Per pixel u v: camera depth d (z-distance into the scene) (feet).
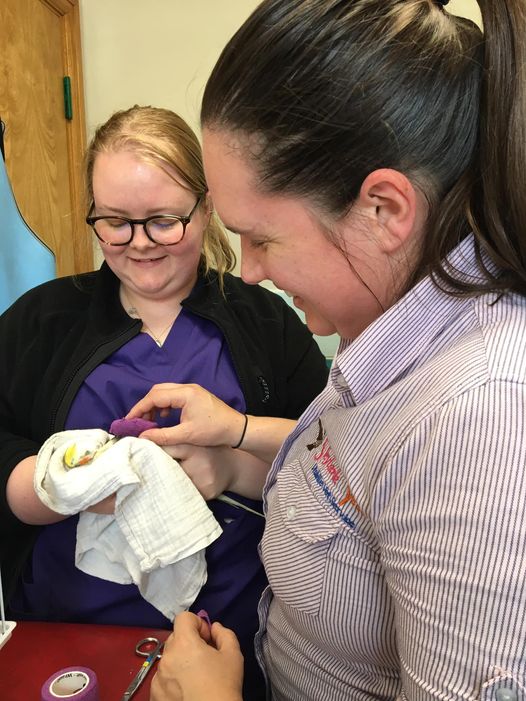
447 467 1.14
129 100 6.61
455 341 1.40
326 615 1.74
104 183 2.61
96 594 2.67
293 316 3.49
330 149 1.33
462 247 1.39
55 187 6.31
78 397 2.83
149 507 2.41
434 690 1.12
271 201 1.43
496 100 1.27
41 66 5.96
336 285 1.51
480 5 1.29
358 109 1.30
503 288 1.36
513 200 1.27
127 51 6.50
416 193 1.37
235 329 3.09
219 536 2.70
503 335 1.27
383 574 1.61
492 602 1.04
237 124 1.39
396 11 1.34
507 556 1.03
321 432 1.95
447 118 1.33
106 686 2.12
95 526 2.56
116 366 2.90
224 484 2.77
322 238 1.44
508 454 1.07
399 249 1.43
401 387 1.43
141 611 2.67
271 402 3.16
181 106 6.52
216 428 2.63
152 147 2.59
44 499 2.35
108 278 3.10
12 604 2.83
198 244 2.89
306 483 1.88
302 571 1.78
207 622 2.19
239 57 1.37
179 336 2.98
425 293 1.44
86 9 6.47
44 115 6.06
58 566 2.76
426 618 1.14
